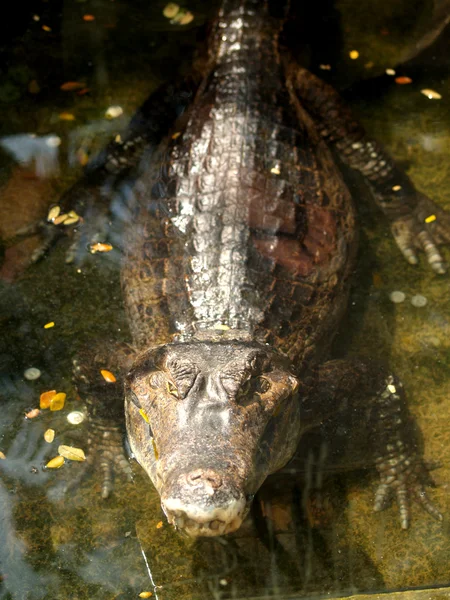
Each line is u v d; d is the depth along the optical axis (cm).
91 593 262
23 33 329
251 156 291
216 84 304
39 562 264
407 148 314
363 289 296
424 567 265
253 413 255
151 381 261
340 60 326
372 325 291
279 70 309
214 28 317
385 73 324
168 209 288
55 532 267
